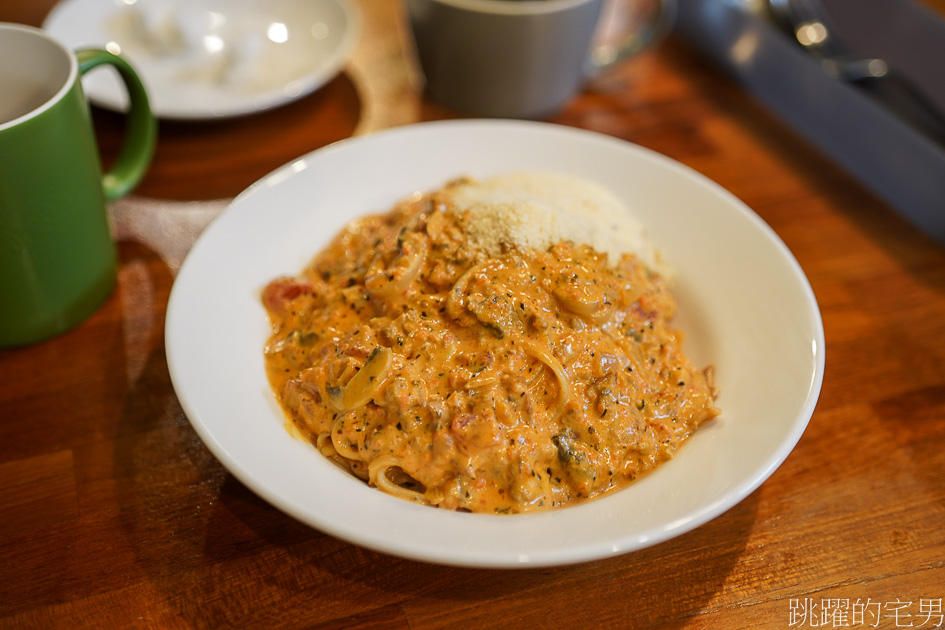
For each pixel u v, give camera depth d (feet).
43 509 0.94
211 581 0.89
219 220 1.07
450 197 1.10
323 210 1.16
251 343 1.02
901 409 1.09
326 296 1.06
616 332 1.02
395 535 0.80
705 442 0.94
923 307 1.22
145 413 1.03
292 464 0.88
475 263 1.01
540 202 1.08
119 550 0.91
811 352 0.98
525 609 0.89
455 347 0.95
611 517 0.84
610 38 1.67
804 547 0.95
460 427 0.89
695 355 1.07
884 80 1.41
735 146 1.48
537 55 1.38
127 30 1.50
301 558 0.91
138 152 1.18
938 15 1.36
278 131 1.43
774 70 1.50
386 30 1.66
